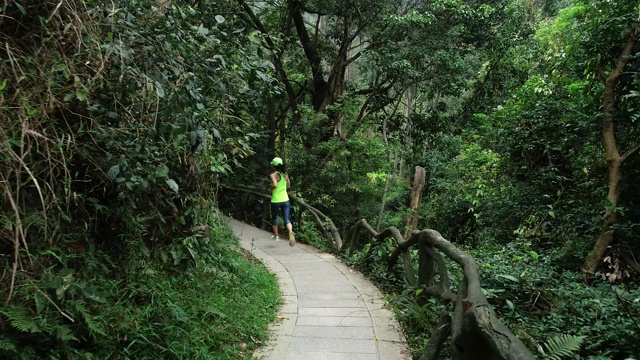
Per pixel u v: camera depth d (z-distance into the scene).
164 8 3.39
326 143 12.05
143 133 2.99
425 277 4.66
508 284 4.79
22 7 2.34
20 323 2.12
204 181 4.01
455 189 11.65
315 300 4.93
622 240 5.91
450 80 12.68
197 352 3.02
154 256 3.75
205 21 4.63
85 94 2.49
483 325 2.19
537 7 15.95
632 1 5.88
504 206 8.73
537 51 11.68
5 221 2.17
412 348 3.69
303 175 12.40
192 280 4.10
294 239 8.54
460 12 11.48
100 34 2.74
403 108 19.70
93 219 3.20
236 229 9.98
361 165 12.45
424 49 11.86
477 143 11.33
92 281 2.88
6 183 2.10
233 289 4.57
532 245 7.45
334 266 6.66
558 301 4.49
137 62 3.04
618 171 6.11
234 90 4.12
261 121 12.41
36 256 2.46
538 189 8.28
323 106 13.57
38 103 2.37
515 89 9.80
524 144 8.28
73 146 2.65
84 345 2.54
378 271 6.09
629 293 4.63
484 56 13.53
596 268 5.97
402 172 17.92
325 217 8.45
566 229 7.09
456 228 12.26
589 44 6.54
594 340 3.67
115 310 2.84
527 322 4.15
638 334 3.50
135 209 3.47
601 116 6.56
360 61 13.59
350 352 3.52
